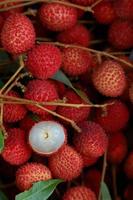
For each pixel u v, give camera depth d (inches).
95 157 19.1
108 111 20.2
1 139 17.2
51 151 17.5
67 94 19.4
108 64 19.4
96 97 20.7
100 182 19.9
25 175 17.7
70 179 18.5
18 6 19.6
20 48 17.9
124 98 20.7
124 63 20.1
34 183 17.5
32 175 17.7
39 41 20.7
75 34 20.6
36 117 18.6
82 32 20.8
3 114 18.2
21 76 18.2
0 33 18.6
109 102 20.3
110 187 21.7
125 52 21.1
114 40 21.3
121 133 21.5
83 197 18.3
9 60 19.5
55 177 18.5
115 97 20.5
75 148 18.8
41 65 17.9
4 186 19.9
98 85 19.5
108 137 20.9
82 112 19.0
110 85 19.2
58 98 18.7
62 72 19.4
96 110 20.3
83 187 18.8
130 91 19.6
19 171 17.9
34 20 20.8
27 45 18.0
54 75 19.1
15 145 17.9
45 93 17.9
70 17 19.8
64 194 18.7
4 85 18.3
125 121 20.7
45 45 18.3
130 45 21.2
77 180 20.9
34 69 18.1
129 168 21.5
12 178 20.7
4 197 19.0
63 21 19.8
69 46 19.4
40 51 18.0
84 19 21.8
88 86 20.8
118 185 22.1
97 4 20.9
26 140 18.2
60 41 20.7
